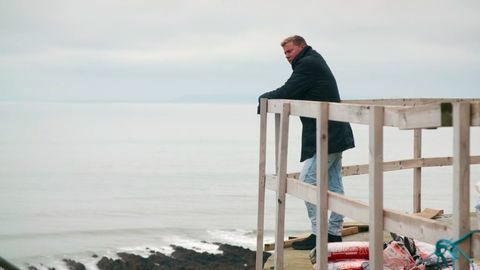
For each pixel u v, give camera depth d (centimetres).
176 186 10862
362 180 9262
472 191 4012
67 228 6575
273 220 6569
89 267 4806
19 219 7294
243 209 8012
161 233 6197
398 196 8038
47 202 8838
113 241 5759
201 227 6562
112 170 13750
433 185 8662
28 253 5344
